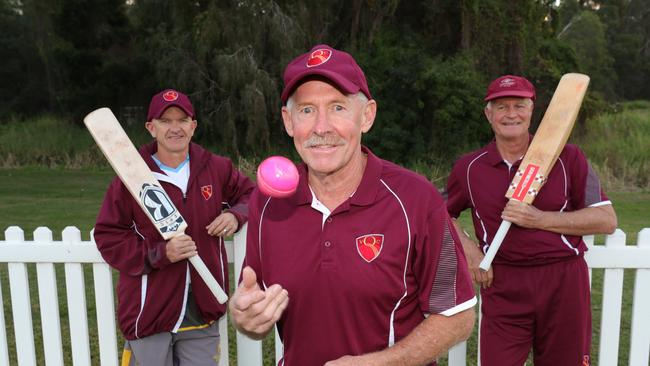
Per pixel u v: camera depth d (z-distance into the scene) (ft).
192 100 54.60
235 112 52.54
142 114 68.95
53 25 70.79
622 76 147.33
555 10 65.21
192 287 8.14
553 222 7.65
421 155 53.47
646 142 45.16
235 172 9.12
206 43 52.37
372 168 4.92
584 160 8.13
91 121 7.73
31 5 72.38
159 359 8.06
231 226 8.38
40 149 53.01
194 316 8.36
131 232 8.09
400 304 4.91
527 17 57.06
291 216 4.97
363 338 4.86
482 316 8.51
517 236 7.95
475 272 8.26
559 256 7.84
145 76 67.41
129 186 7.61
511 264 8.06
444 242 4.86
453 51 60.49
